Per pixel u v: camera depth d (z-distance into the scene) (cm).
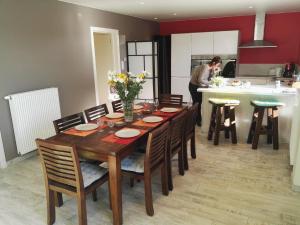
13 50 332
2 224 219
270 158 336
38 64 372
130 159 239
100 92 629
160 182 286
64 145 181
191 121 315
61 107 425
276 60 632
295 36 600
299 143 244
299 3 471
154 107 340
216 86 430
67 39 423
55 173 197
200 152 362
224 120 393
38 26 366
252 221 214
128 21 604
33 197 258
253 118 379
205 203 241
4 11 316
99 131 246
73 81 446
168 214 227
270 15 611
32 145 351
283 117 379
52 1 387
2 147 323
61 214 231
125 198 254
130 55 641
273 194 253
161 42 667
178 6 480
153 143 216
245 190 261
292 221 213
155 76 648
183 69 681
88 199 255
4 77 323
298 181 254
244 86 417
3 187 278
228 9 535
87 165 227
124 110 279
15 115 324
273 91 374
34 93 347
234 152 359
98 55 611
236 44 614
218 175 294
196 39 650
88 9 468
